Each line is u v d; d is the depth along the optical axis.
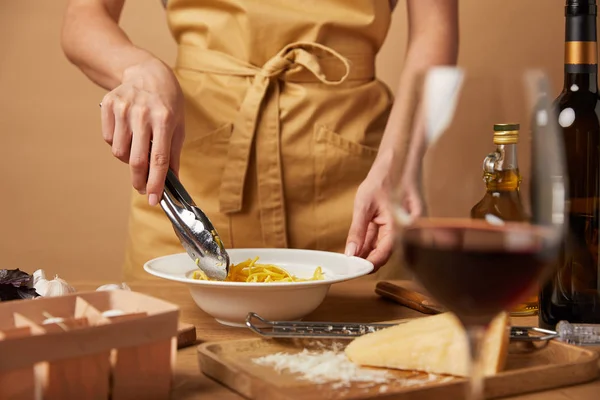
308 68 1.44
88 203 2.50
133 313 0.70
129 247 1.62
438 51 1.47
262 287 0.94
